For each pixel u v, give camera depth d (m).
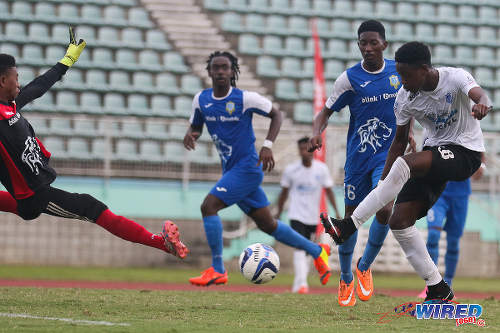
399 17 79.81
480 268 55.62
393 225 18.70
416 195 18.59
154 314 18.53
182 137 56.94
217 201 27.80
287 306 22.25
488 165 58.84
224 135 27.88
